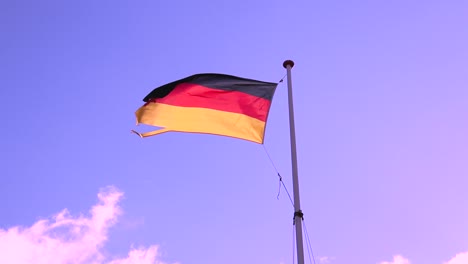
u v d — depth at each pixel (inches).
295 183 540.7
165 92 660.1
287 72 647.1
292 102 616.4
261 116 634.2
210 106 649.0
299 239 493.7
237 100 650.2
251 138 624.1
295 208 518.3
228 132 631.8
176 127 641.0
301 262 478.3
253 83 659.4
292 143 575.2
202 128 637.3
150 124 647.8
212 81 664.4
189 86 661.9
